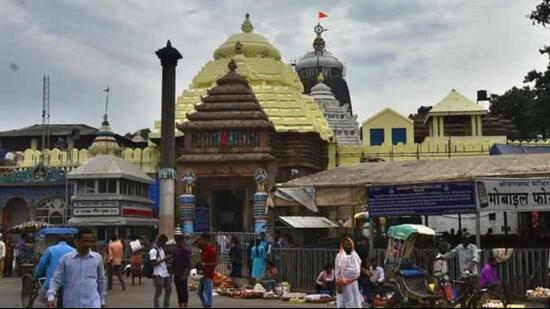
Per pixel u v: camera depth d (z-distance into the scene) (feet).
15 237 130.82
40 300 43.83
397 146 154.30
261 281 71.61
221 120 136.36
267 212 98.89
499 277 61.52
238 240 91.15
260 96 150.82
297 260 72.43
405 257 61.21
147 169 150.20
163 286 50.88
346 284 49.08
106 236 116.67
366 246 73.36
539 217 88.22
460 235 83.56
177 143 149.18
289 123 145.28
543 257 61.77
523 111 205.36
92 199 116.06
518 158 75.77
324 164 155.33
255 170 133.08
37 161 154.10
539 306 54.95
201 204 138.62
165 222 104.99
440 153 151.53
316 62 298.15
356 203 72.13
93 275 36.14
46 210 143.95
